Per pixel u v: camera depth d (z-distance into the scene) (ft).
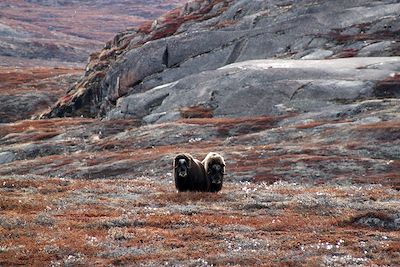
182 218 342.85
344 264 255.91
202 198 407.85
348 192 456.86
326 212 378.73
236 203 398.42
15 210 367.86
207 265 254.27
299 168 636.89
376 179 572.10
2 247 279.49
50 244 286.05
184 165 401.29
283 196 433.89
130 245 288.10
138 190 459.32
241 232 316.81
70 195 429.38
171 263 257.96
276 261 260.21
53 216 351.46
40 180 497.87
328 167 632.79
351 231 320.50
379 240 302.25
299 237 303.48
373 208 385.50
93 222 332.80
